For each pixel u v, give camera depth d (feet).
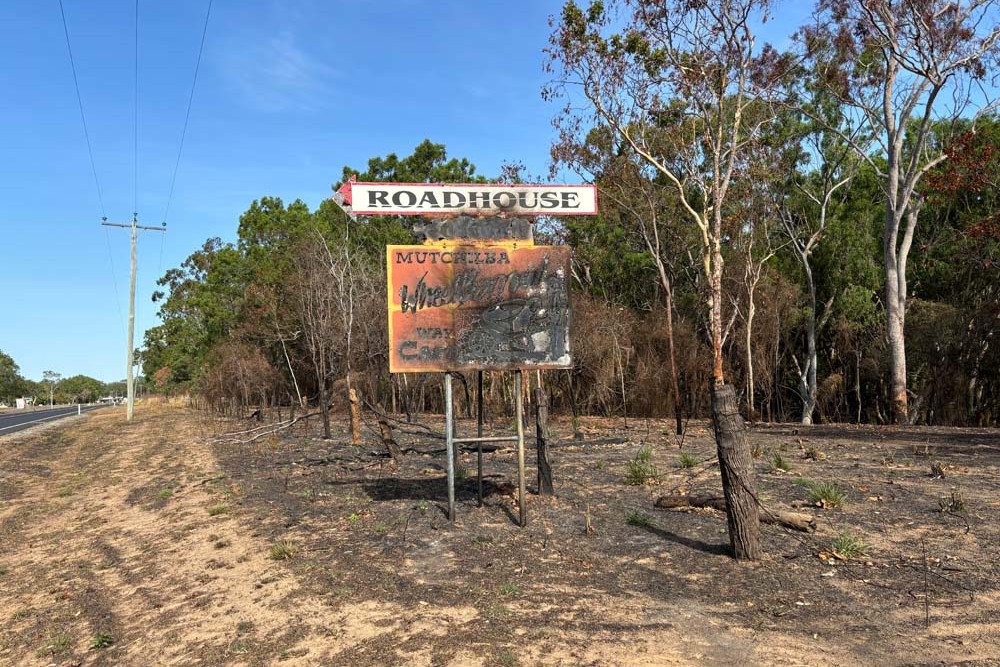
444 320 25.57
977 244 78.28
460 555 22.08
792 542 22.09
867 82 80.38
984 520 23.85
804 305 97.55
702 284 82.38
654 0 38.50
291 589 19.76
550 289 25.99
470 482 35.60
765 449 44.32
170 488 40.91
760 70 47.37
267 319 106.42
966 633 15.05
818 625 15.79
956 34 67.15
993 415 76.89
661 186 81.25
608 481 33.91
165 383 249.96
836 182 102.94
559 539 23.49
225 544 25.70
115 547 28.19
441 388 90.33
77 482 49.03
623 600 17.66
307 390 121.70
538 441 31.07
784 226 97.14
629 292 106.63
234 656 15.71
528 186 26.86
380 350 68.95
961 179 72.38
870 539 22.15
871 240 95.04
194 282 194.08
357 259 72.69
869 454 41.96
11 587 24.25
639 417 85.35
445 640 15.47
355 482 37.19
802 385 92.43
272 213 143.43
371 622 16.92
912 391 88.74
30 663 17.12
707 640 15.12
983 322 75.20
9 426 141.79
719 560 20.56
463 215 26.35
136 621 19.15
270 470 44.19
